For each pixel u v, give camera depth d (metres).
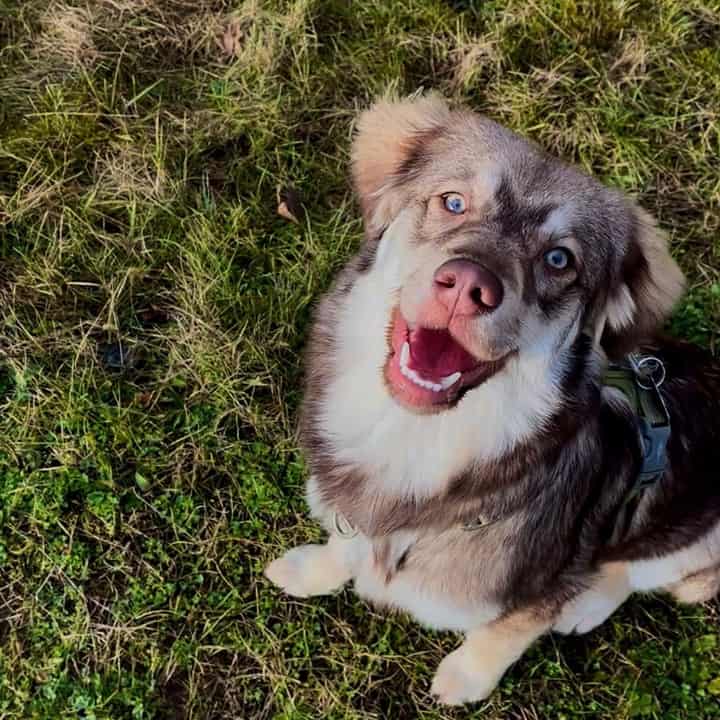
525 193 0.53
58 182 0.85
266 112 0.91
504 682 0.72
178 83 0.94
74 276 0.82
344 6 1.00
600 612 0.72
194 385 0.79
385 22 0.99
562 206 0.53
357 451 0.58
